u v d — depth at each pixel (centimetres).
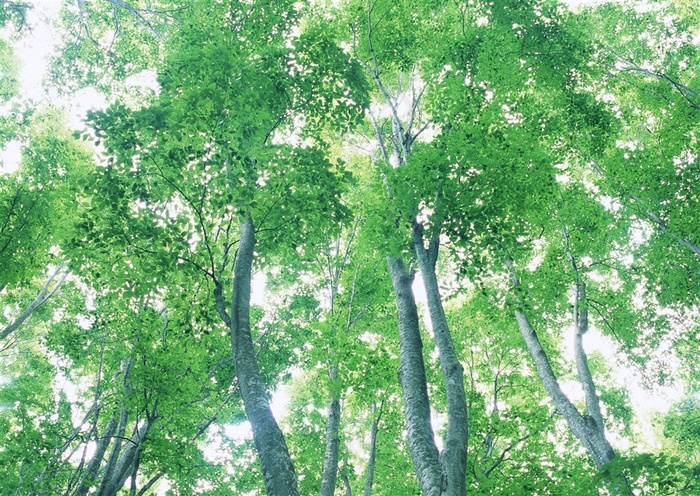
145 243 777
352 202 1441
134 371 949
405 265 1003
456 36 1263
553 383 1156
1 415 1409
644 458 659
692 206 1434
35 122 1543
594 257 1527
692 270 1451
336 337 1211
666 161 1469
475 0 1409
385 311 1616
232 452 1595
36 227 1169
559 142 1465
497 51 1222
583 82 1598
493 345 1762
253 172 793
